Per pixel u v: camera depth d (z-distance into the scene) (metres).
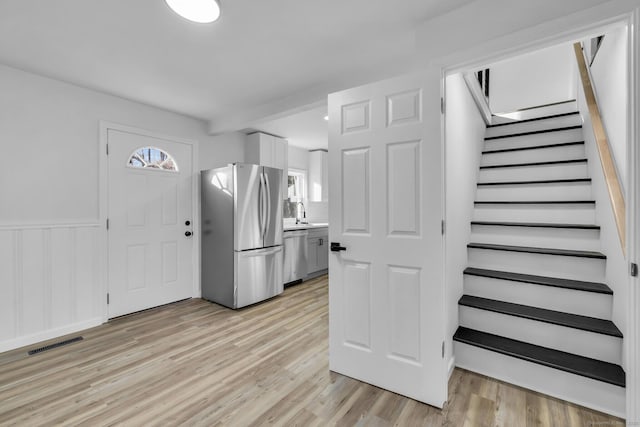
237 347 2.38
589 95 2.27
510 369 1.83
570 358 1.71
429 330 1.67
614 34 1.88
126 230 3.04
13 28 1.79
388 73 2.27
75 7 1.60
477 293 2.24
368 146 1.84
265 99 2.98
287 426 1.51
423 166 1.67
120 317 3.00
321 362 2.15
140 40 1.94
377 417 1.58
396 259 1.76
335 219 1.98
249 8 1.61
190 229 3.60
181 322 2.89
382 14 1.67
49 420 1.56
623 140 1.72
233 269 3.28
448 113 1.88
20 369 2.04
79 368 2.06
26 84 2.40
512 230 2.39
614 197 1.69
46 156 2.52
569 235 2.17
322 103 2.70
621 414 1.52
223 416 1.59
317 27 1.80
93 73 2.42
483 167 2.95
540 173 2.69
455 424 1.51
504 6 1.48
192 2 1.51
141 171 3.16
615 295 1.72
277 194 3.75
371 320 1.86
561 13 1.35
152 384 1.87
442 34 1.67
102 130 2.84
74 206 2.68
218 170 3.45
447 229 1.81
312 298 3.69
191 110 3.33
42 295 2.50
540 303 1.99
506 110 4.23
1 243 2.31
